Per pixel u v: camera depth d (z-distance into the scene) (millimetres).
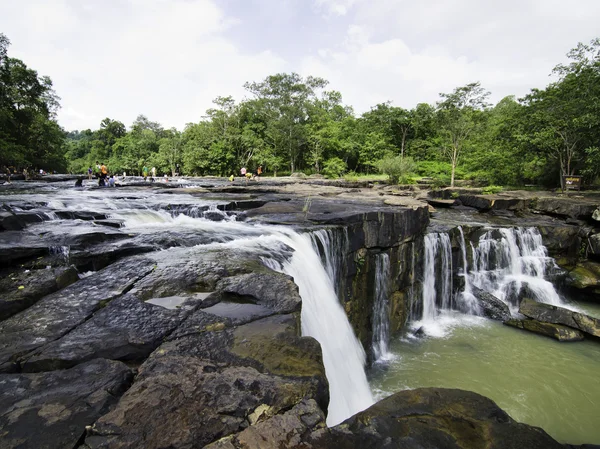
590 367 7648
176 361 2559
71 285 4078
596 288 11453
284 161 52469
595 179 25891
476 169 35438
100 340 2914
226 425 1939
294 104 49688
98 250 5332
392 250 9477
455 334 9430
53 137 54438
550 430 5844
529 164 28172
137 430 1880
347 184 26391
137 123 85375
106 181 21062
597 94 22375
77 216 8383
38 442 1784
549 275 12117
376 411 2240
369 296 9008
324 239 7641
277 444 1817
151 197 13484
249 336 2996
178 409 2045
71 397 2178
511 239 12781
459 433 2092
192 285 4141
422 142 48000
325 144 46094
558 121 23734
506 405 6438
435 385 7086
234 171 51281
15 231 6215
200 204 10609
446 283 11578
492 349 8508
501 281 12000
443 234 11438
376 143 45812
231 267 4719
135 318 3314
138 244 5836
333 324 6145
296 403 2154
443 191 20234
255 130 55250
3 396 2174
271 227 7953
